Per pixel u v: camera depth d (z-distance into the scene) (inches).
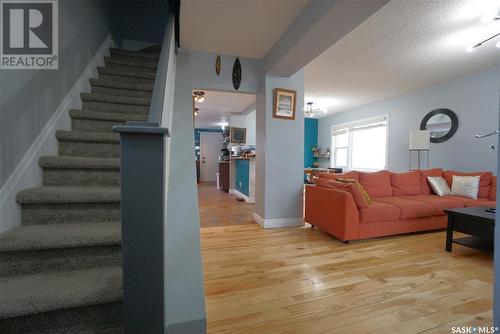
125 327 28.4
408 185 154.3
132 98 98.7
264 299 67.6
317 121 324.8
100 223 58.2
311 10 84.5
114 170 69.7
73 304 39.0
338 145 288.4
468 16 94.8
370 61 139.6
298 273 82.8
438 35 109.8
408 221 123.3
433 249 105.7
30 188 59.9
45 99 69.9
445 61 139.0
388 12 92.6
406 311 62.6
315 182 142.6
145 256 27.9
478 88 154.6
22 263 46.8
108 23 133.1
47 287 42.3
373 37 112.0
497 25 100.8
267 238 119.3
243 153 240.5
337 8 73.1
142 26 170.4
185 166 61.2
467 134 160.7
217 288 73.2
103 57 121.8
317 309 63.3
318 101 234.1
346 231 110.0
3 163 51.7
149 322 28.7
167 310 33.7
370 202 121.0
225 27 102.8
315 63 142.3
